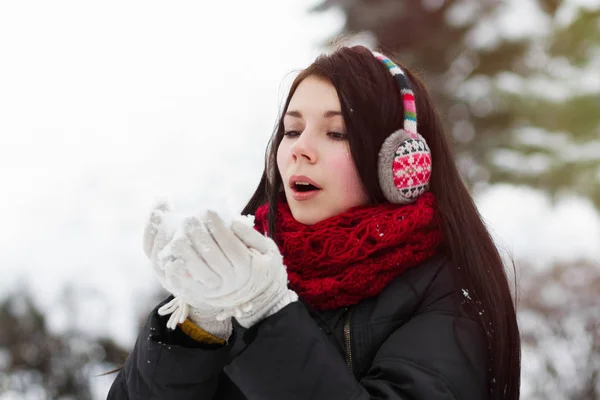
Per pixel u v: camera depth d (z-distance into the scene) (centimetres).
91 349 440
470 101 793
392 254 144
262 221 163
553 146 755
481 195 775
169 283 119
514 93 764
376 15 809
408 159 146
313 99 149
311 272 147
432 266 148
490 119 803
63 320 451
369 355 141
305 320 125
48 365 432
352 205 148
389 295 144
